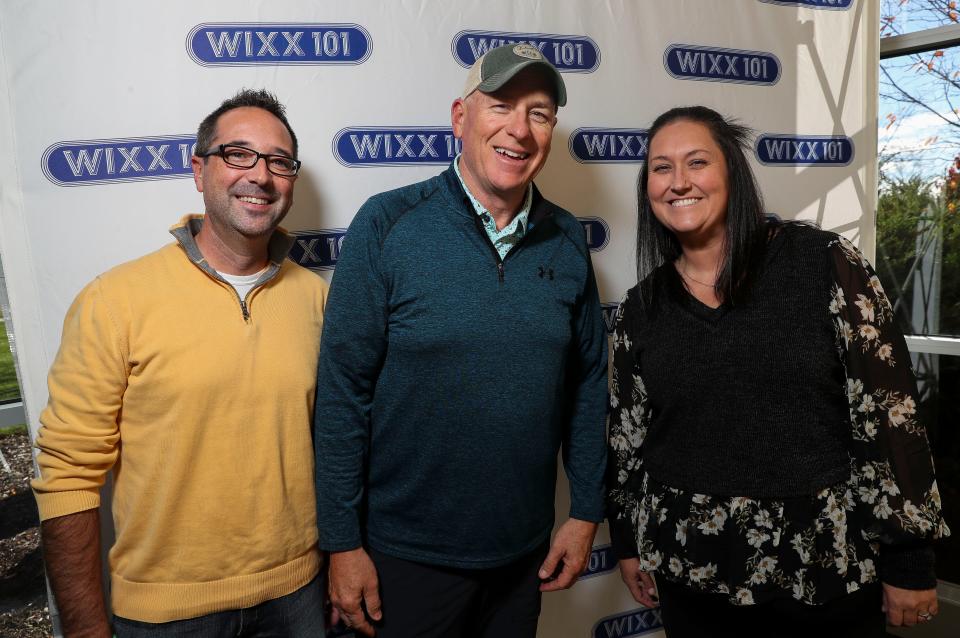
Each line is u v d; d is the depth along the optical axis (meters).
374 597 1.04
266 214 0.96
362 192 1.35
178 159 1.24
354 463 1.01
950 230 1.87
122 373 0.89
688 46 1.60
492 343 0.97
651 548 1.03
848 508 0.92
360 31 1.32
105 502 1.22
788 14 1.71
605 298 1.58
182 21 1.22
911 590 0.89
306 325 1.04
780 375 0.91
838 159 1.80
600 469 1.17
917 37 1.84
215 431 0.91
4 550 1.92
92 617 0.91
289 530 0.98
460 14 1.38
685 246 1.05
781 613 0.94
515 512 1.03
